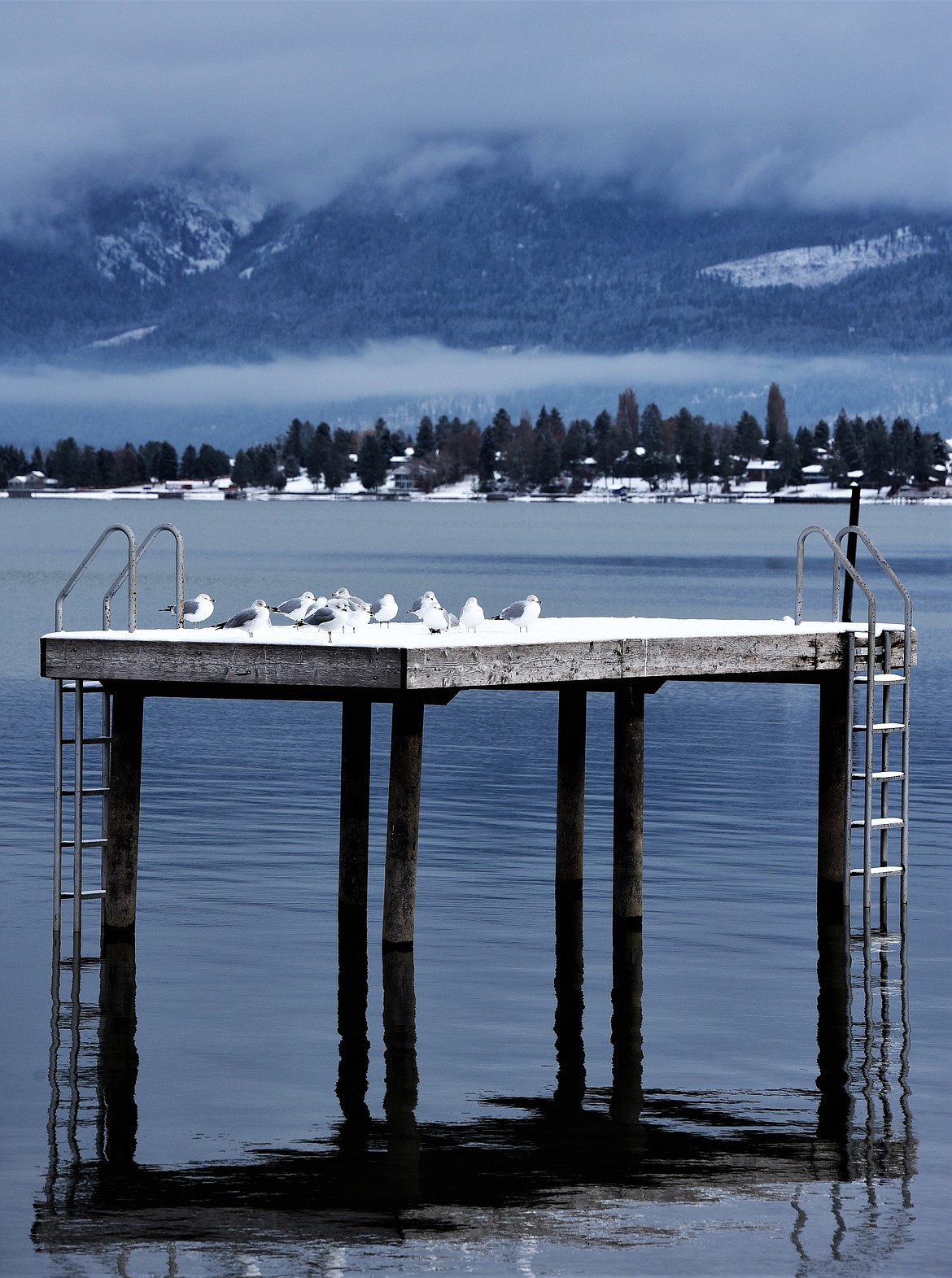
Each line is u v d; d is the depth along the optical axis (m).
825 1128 17.67
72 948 24.08
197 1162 16.70
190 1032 20.56
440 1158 16.86
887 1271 14.62
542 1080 19.05
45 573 124.06
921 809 34.19
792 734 44.56
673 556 155.62
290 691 24.25
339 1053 19.84
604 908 26.58
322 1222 15.45
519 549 171.25
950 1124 17.81
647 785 36.78
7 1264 14.62
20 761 38.91
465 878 28.45
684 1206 15.86
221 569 131.38
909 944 24.73
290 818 32.72
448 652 22.41
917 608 90.69
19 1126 17.55
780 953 24.27
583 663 24.02
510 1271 14.61
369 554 158.62
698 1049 20.11
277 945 24.28
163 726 45.19
